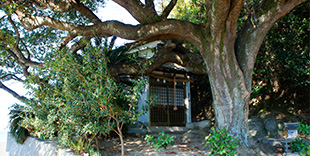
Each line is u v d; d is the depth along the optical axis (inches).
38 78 309.7
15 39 377.4
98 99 221.9
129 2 299.3
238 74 281.1
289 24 438.3
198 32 292.7
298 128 242.2
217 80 283.1
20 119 402.6
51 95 287.1
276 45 437.7
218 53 281.0
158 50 404.8
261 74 502.9
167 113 515.2
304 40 427.5
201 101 654.5
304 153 226.1
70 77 245.3
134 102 240.5
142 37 294.4
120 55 402.0
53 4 305.3
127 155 260.4
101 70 228.8
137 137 394.6
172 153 268.8
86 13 319.3
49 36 461.1
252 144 271.6
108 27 301.6
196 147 304.5
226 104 277.9
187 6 498.9
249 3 314.5
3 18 411.2
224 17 263.9
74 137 306.7
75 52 360.5
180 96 549.0
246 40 288.4
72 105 231.8
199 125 510.6
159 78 486.9
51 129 282.5
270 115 452.8
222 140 214.7
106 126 238.8
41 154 314.7
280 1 262.1
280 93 477.4
